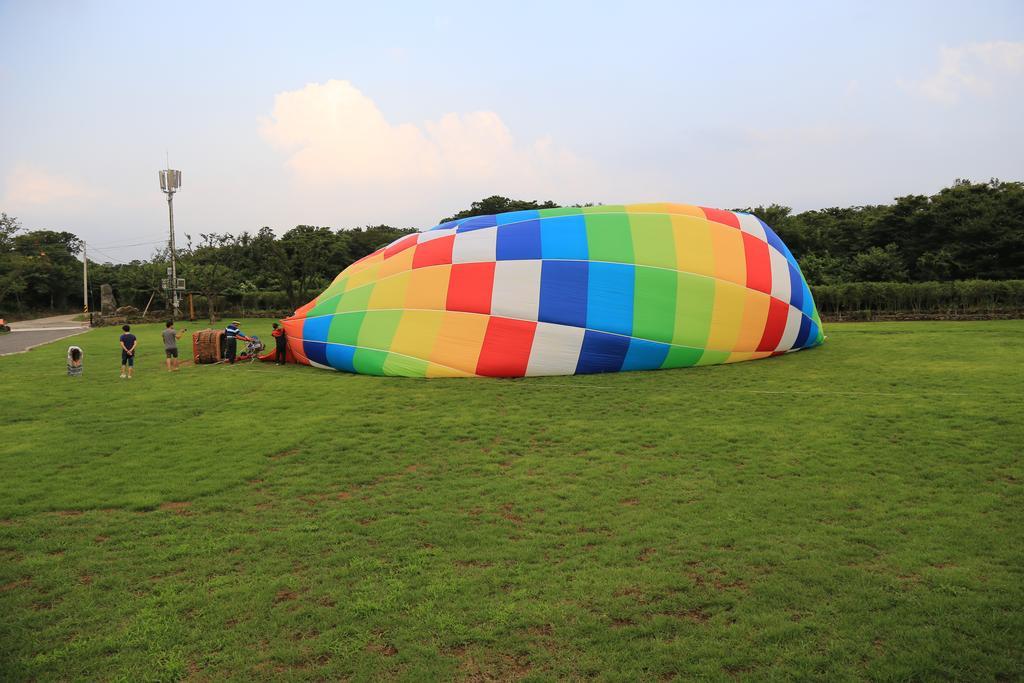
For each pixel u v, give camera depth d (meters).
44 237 95.44
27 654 5.07
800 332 20.06
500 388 15.78
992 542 6.73
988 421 11.48
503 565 6.50
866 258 46.53
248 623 5.46
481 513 8.00
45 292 76.94
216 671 4.82
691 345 17.78
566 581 6.11
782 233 55.06
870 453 10.00
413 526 7.59
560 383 16.27
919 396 13.70
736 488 8.66
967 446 10.13
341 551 6.91
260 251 62.31
